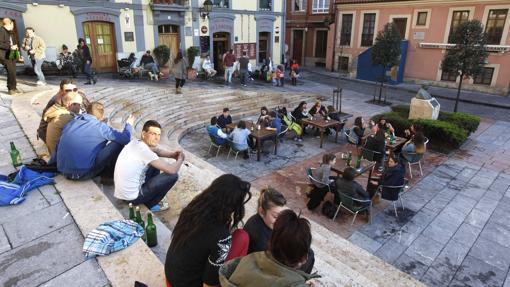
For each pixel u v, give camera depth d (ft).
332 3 79.36
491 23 57.72
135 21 49.44
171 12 52.39
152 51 52.29
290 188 25.18
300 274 5.92
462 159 31.24
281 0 67.10
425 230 20.25
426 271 16.96
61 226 11.79
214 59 62.39
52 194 13.64
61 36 43.65
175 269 7.59
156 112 37.32
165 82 49.60
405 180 23.21
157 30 51.93
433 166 29.63
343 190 20.16
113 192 14.60
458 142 32.86
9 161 16.70
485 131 40.04
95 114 15.46
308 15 84.99
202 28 56.85
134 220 12.31
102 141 14.52
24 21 40.55
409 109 42.55
